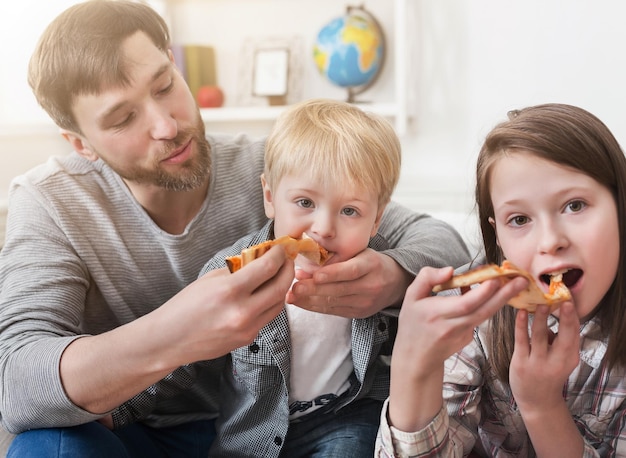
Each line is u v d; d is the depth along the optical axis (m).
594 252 0.86
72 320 1.06
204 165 1.15
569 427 0.90
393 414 0.89
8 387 0.93
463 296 0.75
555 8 2.05
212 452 1.19
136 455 1.16
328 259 1.02
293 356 1.12
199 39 2.36
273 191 1.06
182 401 1.30
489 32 2.12
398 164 1.11
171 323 0.84
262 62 2.29
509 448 1.11
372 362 1.14
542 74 2.09
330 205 1.00
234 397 1.18
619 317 0.93
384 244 1.20
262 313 0.83
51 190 1.18
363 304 0.99
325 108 1.10
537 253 0.88
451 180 2.20
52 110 1.13
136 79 1.05
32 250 1.12
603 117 2.06
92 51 1.03
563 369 0.84
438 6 2.16
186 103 1.13
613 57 2.02
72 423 0.95
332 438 1.14
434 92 2.21
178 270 1.23
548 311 0.80
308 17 2.28
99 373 0.88
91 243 1.18
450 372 1.04
